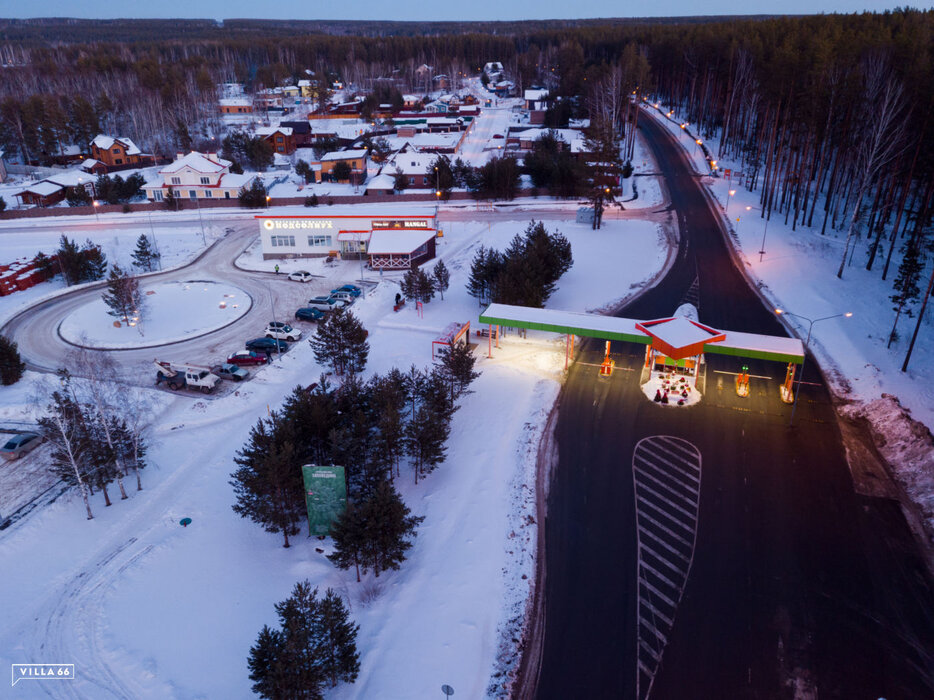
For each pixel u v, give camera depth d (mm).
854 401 43031
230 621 26750
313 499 30203
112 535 31984
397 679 23656
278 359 50969
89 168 128625
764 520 31953
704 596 27469
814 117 72875
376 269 74812
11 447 38188
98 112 153625
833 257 68375
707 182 103062
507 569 29078
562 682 23750
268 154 129000
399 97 183375
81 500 34469
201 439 40344
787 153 95375
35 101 140875
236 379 47938
